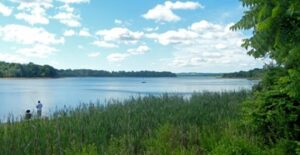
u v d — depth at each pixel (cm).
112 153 736
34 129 923
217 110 1173
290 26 438
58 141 806
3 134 868
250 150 645
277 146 693
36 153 770
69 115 1162
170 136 832
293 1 398
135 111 1207
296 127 709
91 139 849
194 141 811
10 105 3544
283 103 716
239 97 1485
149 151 738
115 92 6278
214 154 655
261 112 751
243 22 541
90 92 6706
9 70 15912
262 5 450
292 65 522
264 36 505
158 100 1513
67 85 11438
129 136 843
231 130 798
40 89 8206
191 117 1085
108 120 1045
